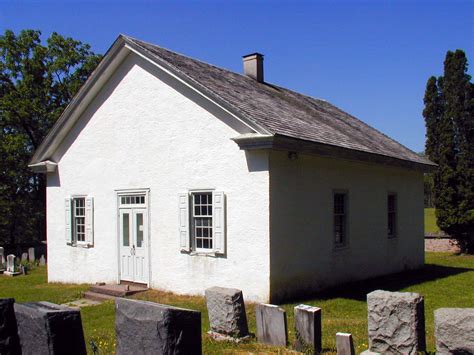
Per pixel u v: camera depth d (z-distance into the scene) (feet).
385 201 56.65
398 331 21.81
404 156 59.98
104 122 51.42
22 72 109.50
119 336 18.62
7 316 19.70
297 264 40.73
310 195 42.83
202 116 42.75
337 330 29.17
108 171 50.83
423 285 49.42
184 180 43.86
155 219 46.26
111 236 50.47
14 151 102.22
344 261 47.70
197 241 43.42
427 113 92.89
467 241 87.15
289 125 41.88
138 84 48.24
